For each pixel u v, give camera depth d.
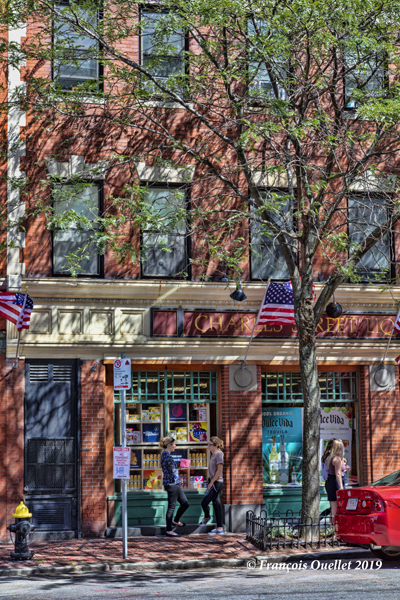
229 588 9.33
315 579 9.91
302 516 12.95
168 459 14.16
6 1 13.48
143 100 14.33
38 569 10.89
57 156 15.05
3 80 15.02
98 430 14.72
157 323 15.16
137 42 15.90
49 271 14.91
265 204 12.24
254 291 15.75
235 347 15.52
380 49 13.25
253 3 12.77
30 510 14.24
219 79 14.67
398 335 16.61
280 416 16.14
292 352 15.88
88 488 14.49
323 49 14.98
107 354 14.91
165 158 15.62
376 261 16.84
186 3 12.72
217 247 13.25
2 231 14.66
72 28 14.69
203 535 14.41
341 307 15.86
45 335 14.57
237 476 15.31
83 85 13.87
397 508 10.45
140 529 14.58
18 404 14.35
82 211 15.30
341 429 16.48
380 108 12.17
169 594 8.92
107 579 10.37
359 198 16.53
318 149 16.17
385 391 16.52
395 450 16.38
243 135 12.21
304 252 13.48
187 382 15.70
